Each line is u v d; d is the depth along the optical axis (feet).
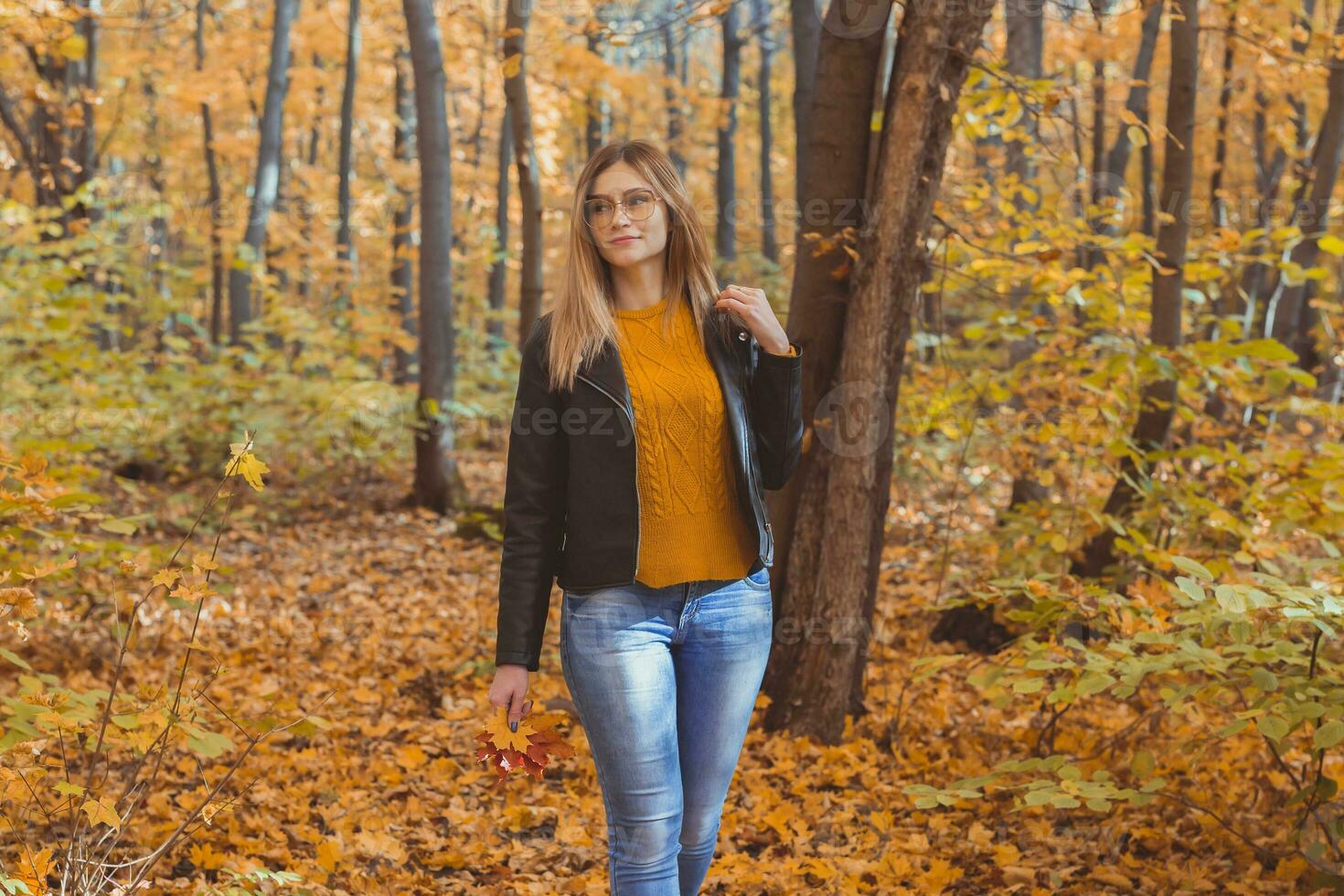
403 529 27.81
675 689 6.93
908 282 12.90
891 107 12.66
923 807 9.48
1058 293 15.70
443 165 29.01
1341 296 32.68
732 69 46.09
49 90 29.04
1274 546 12.85
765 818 10.76
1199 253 17.43
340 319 32.04
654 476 6.79
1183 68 15.96
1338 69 21.34
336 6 47.29
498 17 43.80
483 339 44.78
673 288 7.12
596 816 11.09
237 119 62.44
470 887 9.56
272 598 20.45
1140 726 12.76
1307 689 8.09
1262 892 8.89
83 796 7.36
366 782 11.96
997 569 16.44
